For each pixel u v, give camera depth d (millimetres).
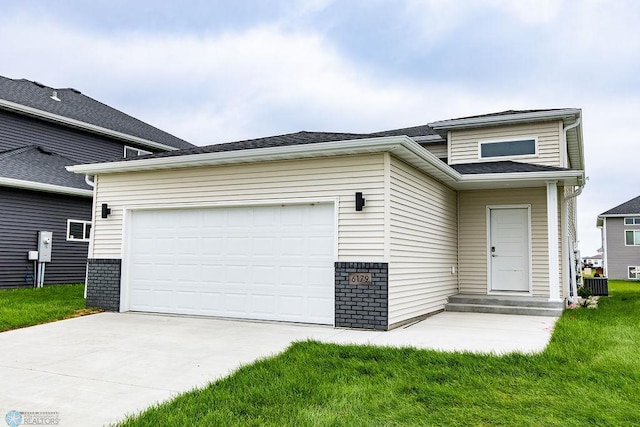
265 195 8844
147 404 4340
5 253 13422
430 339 7105
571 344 6504
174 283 9633
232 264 9141
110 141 18875
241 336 7375
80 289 13531
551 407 4191
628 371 5203
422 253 9633
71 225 15477
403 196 8641
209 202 9312
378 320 7816
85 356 6129
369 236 7977
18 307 9750
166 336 7398
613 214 32281
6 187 13469
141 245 10031
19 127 15914
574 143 14695
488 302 10680
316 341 6742
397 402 4336
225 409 4137
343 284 8102
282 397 4453
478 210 12148
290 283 8625
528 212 11688
